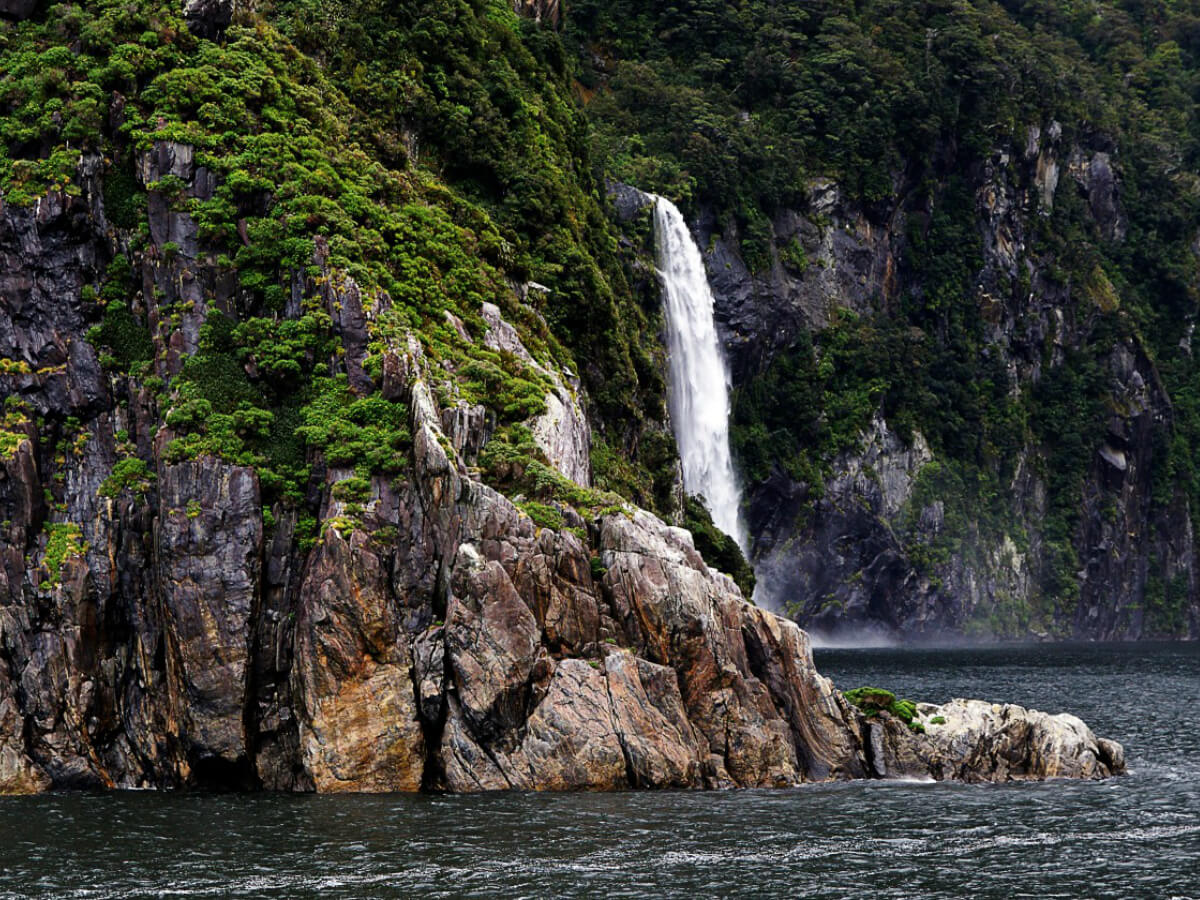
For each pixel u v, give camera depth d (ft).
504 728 208.85
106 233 242.17
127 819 188.96
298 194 249.14
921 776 228.22
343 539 213.46
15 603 216.95
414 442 223.10
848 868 170.81
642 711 211.00
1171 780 234.17
